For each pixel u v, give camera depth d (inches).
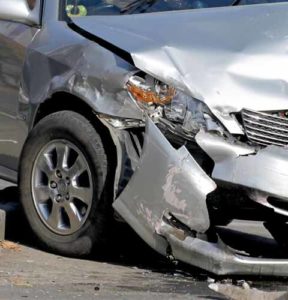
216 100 355.9
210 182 344.8
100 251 380.2
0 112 420.5
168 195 346.6
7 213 421.1
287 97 359.9
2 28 419.5
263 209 351.6
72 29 396.5
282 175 344.2
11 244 396.8
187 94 357.1
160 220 348.8
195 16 386.0
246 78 362.0
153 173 349.1
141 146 361.1
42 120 387.5
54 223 382.6
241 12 387.9
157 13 394.3
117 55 372.5
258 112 356.8
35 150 387.9
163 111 358.9
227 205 351.6
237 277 347.3
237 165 345.7
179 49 367.6
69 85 379.6
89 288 336.5
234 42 371.9
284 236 381.1
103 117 365.4
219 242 341.7
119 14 405.4
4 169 425.7
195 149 352.8
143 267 377.4
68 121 377.4
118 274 361.7
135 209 353.7
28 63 403.5
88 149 369.4
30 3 411.5
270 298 319.3
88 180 371.6
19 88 408.5
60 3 408.5
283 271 346.0
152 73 361.4
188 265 353.7
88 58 377.4
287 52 369.7
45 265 367.9
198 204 343.3
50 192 383.6
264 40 373.1
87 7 411.8
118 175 362.0
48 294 325.4
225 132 352.8
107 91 368.2
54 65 390.3
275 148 349.1
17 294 323.3
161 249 351.6
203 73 361.1
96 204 368.2
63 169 379.6
